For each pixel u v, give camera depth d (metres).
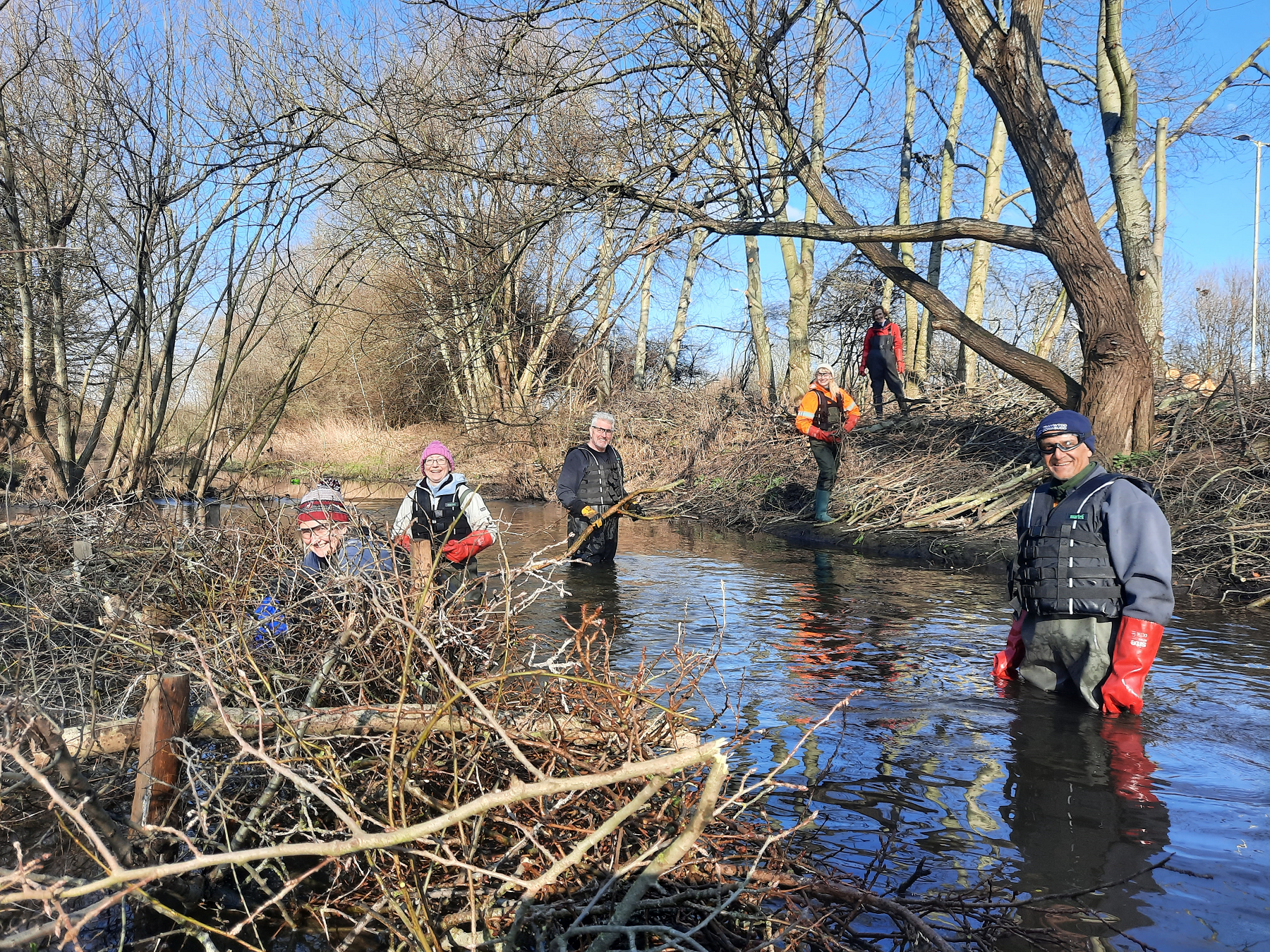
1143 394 9.22
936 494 11.20
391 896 2.24
